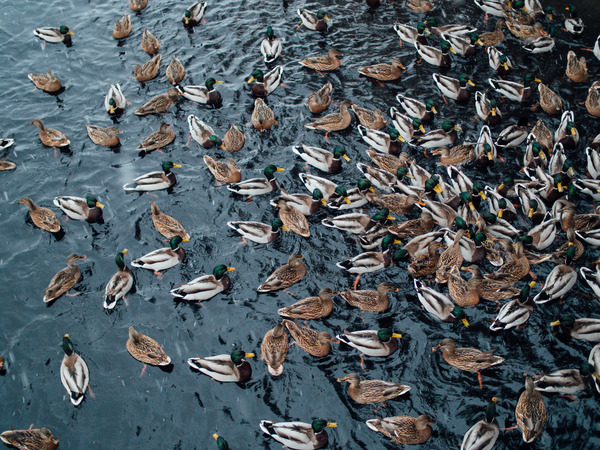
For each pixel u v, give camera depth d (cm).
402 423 1366
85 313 1666
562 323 1570
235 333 1608
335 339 1586
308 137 2188
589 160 1991
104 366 1544
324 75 2422
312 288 1716
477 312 1648
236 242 1847
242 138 2142
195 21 2661
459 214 1877
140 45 2595
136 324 1636
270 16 2717
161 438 1406
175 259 1764
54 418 1448
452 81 2284
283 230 1875
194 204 1966
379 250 1814
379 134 2103
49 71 2369
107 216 1930
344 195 1900
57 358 1570
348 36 2600
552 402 1441
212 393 1484
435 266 1734
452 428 1405
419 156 2116
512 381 1494
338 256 1802
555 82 2355
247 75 2428
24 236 1877
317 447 1369
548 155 2089
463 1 2755
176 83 2392
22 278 1761
